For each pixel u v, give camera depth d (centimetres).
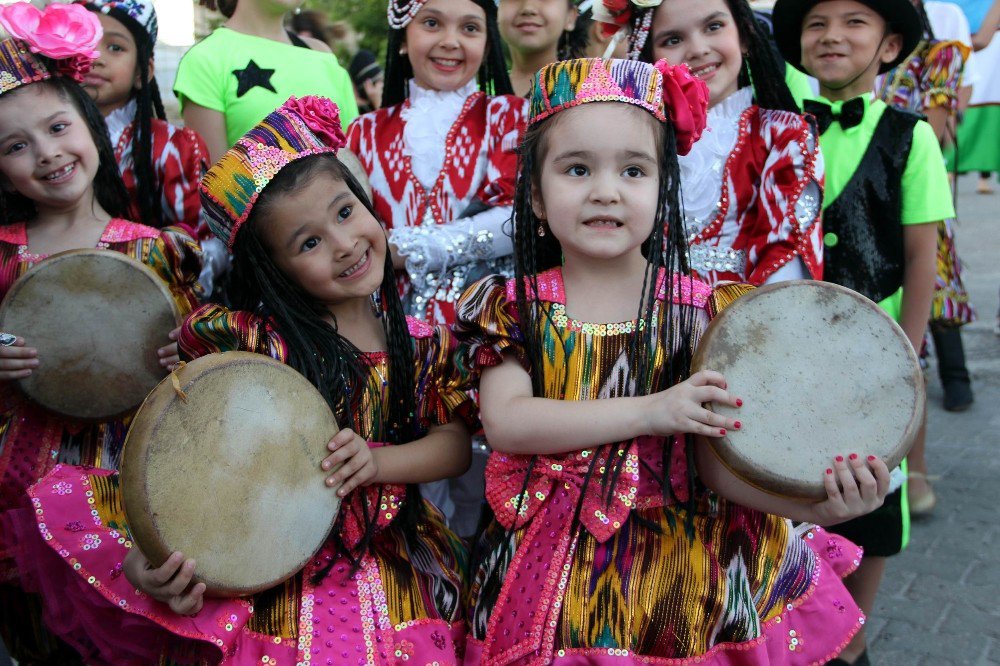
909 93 446
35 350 243
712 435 185
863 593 289
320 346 207
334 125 210
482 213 294
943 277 452
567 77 200
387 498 208
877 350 189
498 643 197
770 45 301
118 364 251
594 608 190
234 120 352
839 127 296
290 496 191
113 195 282
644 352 201
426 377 220
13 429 254
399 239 291
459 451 220
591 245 198
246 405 188
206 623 184
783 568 205
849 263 292
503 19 376
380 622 196
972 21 550
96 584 194
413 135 310
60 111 256
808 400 188
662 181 202
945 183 297
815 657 206
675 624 188
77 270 249
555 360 204
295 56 366
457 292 292
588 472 194
